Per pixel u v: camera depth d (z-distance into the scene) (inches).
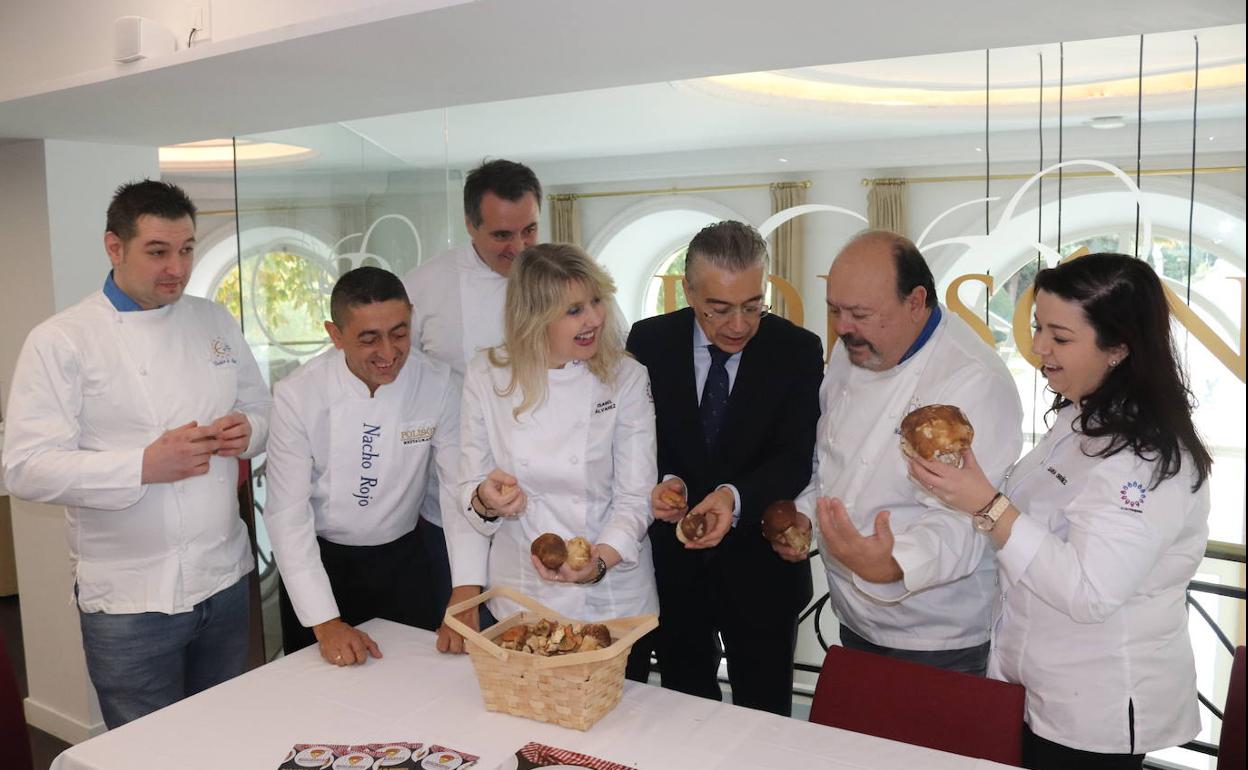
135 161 124.5
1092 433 57.6
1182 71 213.3
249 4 83.0
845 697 64.5
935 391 70.9
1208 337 167.3
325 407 81.4
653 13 63.1
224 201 276.1
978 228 171.9
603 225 356.2
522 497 68.9
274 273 118.3
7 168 118.6
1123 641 58.8
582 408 73.2
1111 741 59.3
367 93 90.7
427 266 108.5
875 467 74.9
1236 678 59.3
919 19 65.9
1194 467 56.8
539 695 57.6
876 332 70.4
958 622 74.8
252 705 61.1
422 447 86.2
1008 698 60.1
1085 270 57.2
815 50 75.8
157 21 89.3
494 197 98.7
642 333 86.5
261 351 118.0
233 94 89.0
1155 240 196.1
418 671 66.6
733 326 76.2
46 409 77.9
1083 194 198.1
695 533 72.4
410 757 53.6
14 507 124.5
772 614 85.4
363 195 125.3
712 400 84.0
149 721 59.0
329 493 84.0
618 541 70.7
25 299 119.6
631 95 224.8
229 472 87.1
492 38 69.5
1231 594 112.4
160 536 81.6
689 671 89.1
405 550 90.7
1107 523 55.6
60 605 121.8
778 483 80.4
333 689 63.6
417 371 86.1
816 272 200.4
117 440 81.7
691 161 327.0
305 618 74.2
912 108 242.2
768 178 311.7
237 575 88.2
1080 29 69.2
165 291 80.4
